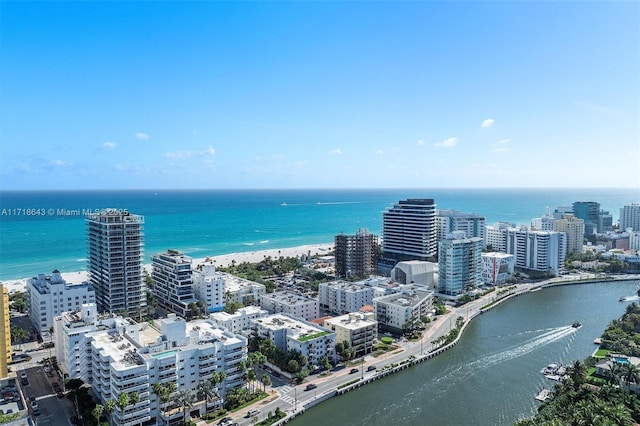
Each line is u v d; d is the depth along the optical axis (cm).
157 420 17862
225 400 19662
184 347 19362
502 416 19112
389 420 18825
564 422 16050
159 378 17875
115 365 17312
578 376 19512
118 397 16575
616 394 17862
